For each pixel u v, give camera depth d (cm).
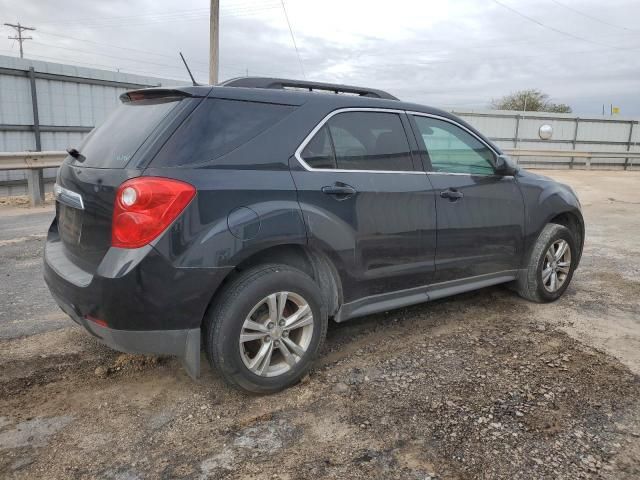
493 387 316
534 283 455
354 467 243
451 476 237
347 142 337
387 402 299
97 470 241
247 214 281
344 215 322
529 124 2672
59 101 1311
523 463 246
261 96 309
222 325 281
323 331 322
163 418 283
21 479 234
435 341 384
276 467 243
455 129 404
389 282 356
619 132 2839
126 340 267
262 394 305
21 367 338
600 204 1250
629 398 305
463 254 396
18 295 480
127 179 264
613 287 527
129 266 256
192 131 280
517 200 430
